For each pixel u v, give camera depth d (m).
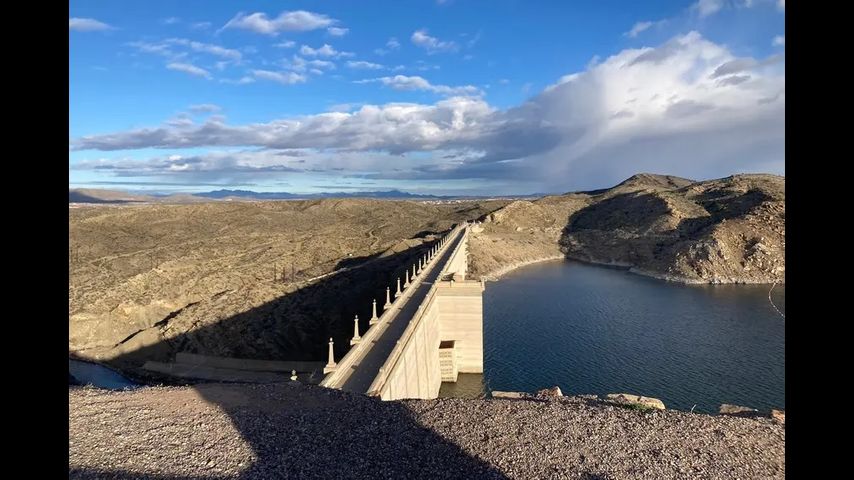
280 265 119.62
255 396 18.89
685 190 191.75
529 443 15.16
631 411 17.94
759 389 51.69
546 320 82.69
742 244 122.88
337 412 17.42
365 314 84.25
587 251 163.88
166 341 79.06
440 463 13.92
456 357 60.41
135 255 119.75
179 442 14.77
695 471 13.73
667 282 118.75
